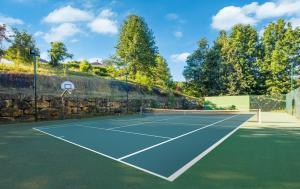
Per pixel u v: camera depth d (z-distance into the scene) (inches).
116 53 1417.3
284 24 1674.5
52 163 224.8
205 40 1795.0
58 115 753.6
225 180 175.6
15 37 901.8
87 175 188.2
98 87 983.0
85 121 691.4
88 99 863.1
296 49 1539.1
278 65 1560.0
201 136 393.7
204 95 1791.3
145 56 1397.6
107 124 605.6
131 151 277.7
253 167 209.0
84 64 1288.1
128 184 167.8
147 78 1299.2
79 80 919.7
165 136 396.2
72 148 295.7
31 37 970.1
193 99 1540.4
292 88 1403.8
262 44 1792.6
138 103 1114.1
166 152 271.7
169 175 188.1
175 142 337.4
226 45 1788.9
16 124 597.0
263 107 1326.3
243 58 1776.6
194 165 216.1
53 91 797.9
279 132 436.5
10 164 221.1
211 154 259.8
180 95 1503.4
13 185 166.7
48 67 1088.2
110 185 166.1
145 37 1461.6
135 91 1172.5
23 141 347.6
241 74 1707.7
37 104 695.1
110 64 1425.9
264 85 1729.8
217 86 1770.4
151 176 185.6
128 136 395.9
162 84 1521.9
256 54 1791.3
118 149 289.4
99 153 267.6
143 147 301.7
